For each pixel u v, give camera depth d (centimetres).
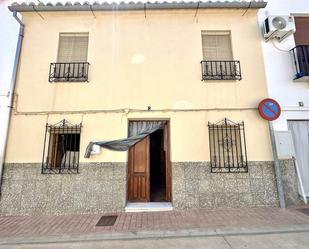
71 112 571
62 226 439
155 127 591
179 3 600
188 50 612
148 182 582
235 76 597
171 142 565
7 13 627
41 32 614
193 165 555
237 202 540
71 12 617
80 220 473
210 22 630
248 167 557
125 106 579
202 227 417
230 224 430
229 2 601
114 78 593
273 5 650
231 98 589
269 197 544
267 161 561
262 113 558
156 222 451
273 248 336
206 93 591
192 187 545
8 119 558
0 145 544
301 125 600
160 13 625
